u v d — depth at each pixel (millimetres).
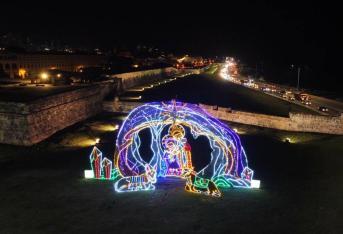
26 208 20234
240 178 23859
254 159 31172
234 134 24781
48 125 39094
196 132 23906
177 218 19000
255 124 47312
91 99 51281
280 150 34812
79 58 117812
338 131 41969
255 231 17578
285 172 27172
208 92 80000
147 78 100125
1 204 20781
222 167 24016
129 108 54250
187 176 23016
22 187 23484
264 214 19438
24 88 55062
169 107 24000
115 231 17641
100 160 25250
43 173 26500
